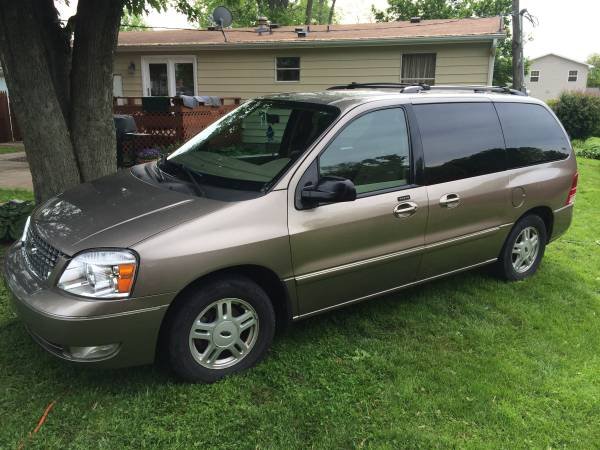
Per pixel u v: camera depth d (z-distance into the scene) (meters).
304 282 3.31
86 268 2.71
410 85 4.42
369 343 3.70
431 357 3.55
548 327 4.08
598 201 9.11
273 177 3.25
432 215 3.89
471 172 4.18
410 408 3.00
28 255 3.14
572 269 5.45
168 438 2.67
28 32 4.75
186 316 2.94
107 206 3.20
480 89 4.69
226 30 17.33
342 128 3.48
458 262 4.28
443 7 32.28
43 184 5.18
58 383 3.06
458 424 2.88
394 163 3.72
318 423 2.83
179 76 15.64
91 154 5.32
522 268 4.98
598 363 3.59
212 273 3.01
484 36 12.84
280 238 3.13
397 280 3.88
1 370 3.16
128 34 17.03
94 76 5.19
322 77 14.52
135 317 2.74
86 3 5.01
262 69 14.87
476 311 4.27
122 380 3.12
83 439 2.63
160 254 2.76
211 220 2.94
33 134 5.04
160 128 12.77
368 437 2.75
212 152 3.84
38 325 2.73
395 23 16.97
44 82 4.93
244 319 3.18
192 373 3.05
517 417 2.96
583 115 21.09
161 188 3.37
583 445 2.77
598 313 4.41
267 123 3.83
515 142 4.57
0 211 5.34
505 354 3.65
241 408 2.92
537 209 4.89
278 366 3.34
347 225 3.41
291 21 26.22
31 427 2.70
